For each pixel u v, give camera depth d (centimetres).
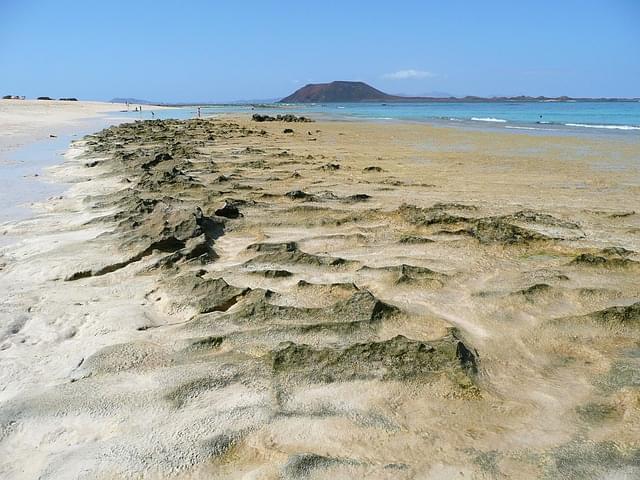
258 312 582
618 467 350
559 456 363
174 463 369
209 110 10219
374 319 561
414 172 1584
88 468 368
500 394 446
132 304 638
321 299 624
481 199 1172
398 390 445
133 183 1410
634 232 898
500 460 363
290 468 356
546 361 500
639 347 515
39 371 499
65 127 4012
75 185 1451
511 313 589
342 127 3953
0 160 1977
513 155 1983
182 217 885
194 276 681
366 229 920
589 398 435
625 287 651
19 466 380
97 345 539
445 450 376
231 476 358
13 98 10375
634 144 2300
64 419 424
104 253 812
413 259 764
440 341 496
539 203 1128
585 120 4812
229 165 1709
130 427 410
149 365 496
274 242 838
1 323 592
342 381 459
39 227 999
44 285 710
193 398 442
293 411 422
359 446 383
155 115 7156
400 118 5647
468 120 5003
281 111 9338
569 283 665
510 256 781
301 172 1576
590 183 1367
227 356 508
